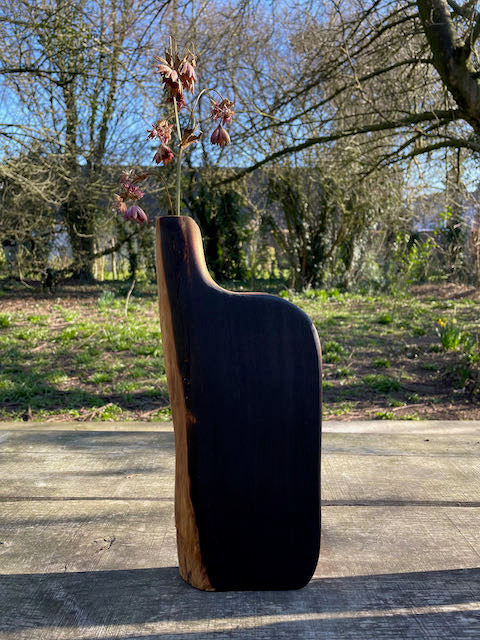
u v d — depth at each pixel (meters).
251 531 1.01
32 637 0.86
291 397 1.01
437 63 4.83
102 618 0.91
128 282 16.44
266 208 14.47
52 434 1.86
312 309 11.33
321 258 14.47
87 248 14.48
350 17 7.04
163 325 1.05
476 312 10.86
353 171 10.56
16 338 8.05
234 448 1.01
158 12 6.62
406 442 1.78
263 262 16.22
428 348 7.45
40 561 1.08
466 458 1.60
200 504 1.01
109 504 1.32
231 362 1.01
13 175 9.00
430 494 1.35
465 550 1.10
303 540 1.00
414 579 1.00
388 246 15.88
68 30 7.77
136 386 5.60
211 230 17.11
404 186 9.38
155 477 1.47
